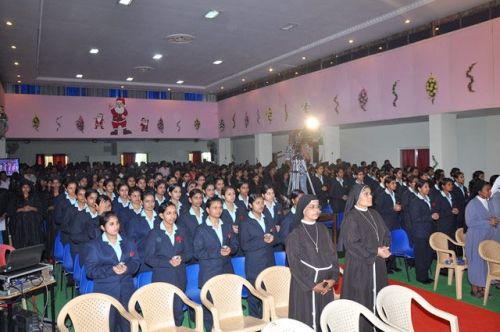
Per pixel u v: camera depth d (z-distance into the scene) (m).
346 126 15.49
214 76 18.67
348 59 14.23
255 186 10.86
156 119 21.91
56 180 8.99
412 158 14.33
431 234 6.87
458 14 10.73
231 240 5.44
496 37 9.84
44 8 9.87
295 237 4.07
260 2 9.82
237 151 24.06
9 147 20.23
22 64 15.24
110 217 4.57
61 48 13.36
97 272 4.50
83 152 22.53
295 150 10.05
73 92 20.19
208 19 10.93
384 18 11.03
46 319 4.95
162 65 16.23
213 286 4.52
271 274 4.79
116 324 4.46
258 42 13.24
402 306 3.96
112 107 20.94
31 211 8.12
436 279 6.60
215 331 4.12
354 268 4.37
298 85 16.61
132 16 10.55
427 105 11.59
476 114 11.62
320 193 11.12
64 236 7.08
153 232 5.07
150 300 4.32
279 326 3.19
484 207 6.23
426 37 11.58
